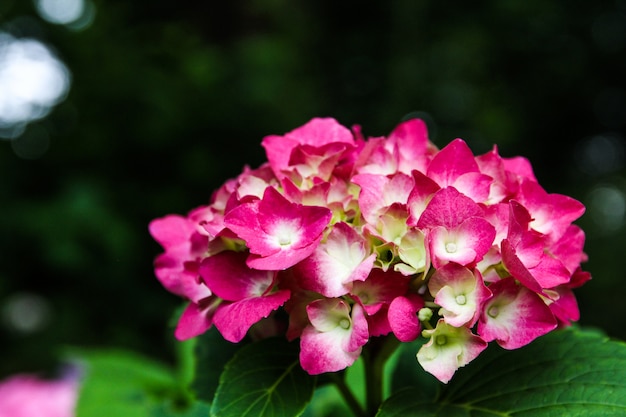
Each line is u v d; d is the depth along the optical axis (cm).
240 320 100
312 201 108
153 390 168
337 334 101
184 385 171
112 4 675
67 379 239
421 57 794
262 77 637
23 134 604
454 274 96
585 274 115
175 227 132
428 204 100
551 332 117
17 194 579
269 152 120
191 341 178
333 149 117
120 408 172
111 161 585
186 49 640
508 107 812
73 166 584
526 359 114
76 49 608
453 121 788
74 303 540
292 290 104
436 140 749
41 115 613
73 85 599
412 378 148
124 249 522
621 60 890
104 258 524
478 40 817
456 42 803
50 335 530
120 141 580
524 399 107
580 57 870
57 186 577
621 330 639
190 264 118
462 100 794
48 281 561
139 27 654
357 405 126
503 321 101
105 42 612
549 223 113
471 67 805
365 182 106
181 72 611
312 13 869
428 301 102
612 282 662
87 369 186
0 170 574
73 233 510
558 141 913
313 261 101
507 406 107
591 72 888
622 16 887
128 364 191
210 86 607
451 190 100
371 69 877
